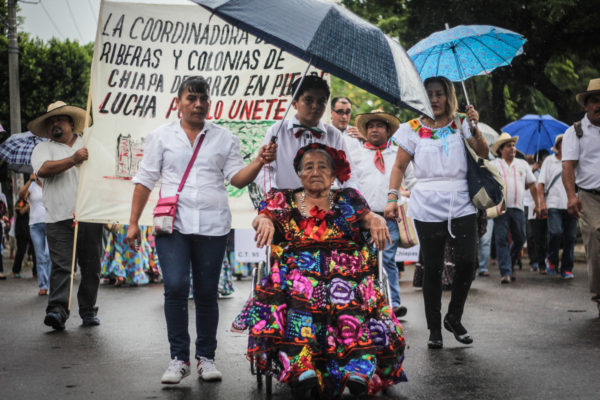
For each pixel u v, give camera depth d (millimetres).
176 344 5086
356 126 8273
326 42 4453
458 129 6328
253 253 10438
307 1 4648
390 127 8102
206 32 7156
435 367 5445
